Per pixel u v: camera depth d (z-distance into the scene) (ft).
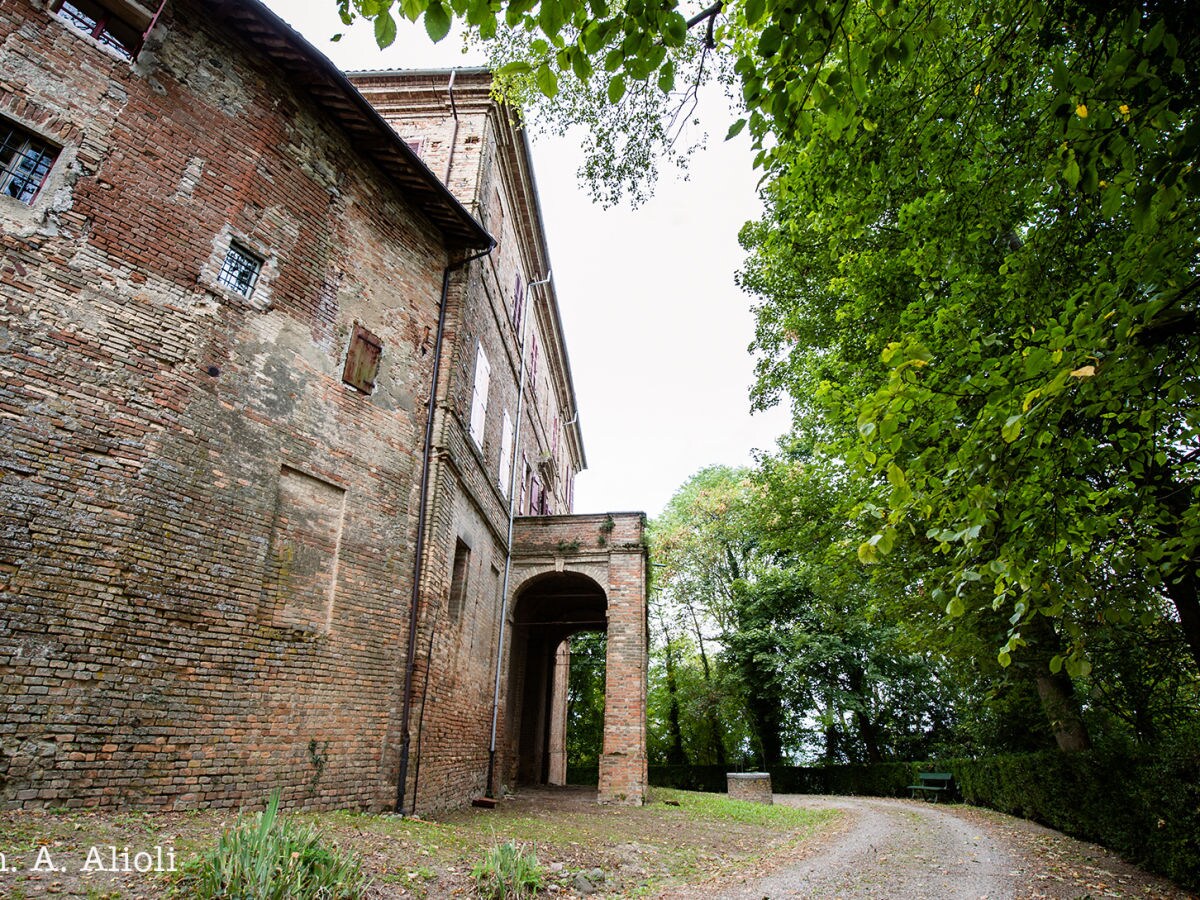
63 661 22.85
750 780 72.90
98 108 27.43
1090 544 15.33
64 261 25.49
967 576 14.38
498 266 56.24
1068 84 13.56
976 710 74.64
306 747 29.58
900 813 59.26
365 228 38.37
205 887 16.20
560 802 52.44
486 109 53.01
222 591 27.81
